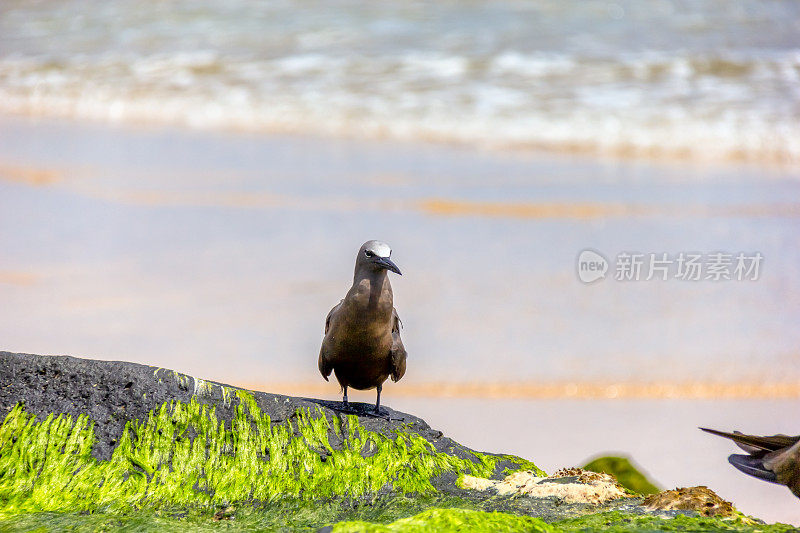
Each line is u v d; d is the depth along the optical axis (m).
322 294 14.37
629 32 31.55
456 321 13.72
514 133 23.83
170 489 6.67
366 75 27.41
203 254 15.82
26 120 24.30
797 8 33.97
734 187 20.28
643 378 12.18
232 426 7.00
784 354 12.81
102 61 28.39
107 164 20.80
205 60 28.45
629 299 14.68
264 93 26.19
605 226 17.61
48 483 6.64
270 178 20.14
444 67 28.06
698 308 14.30
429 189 19.67
